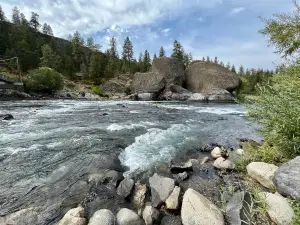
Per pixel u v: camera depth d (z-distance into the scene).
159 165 5.66
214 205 3.52
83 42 97.69
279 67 4.96
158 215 3.49
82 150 6.56
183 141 8.02
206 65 51.69
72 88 50.00
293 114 4.10
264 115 5.02
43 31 95.25
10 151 6.32
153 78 47.03
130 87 52.47
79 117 13.28
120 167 5.48
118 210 3.75
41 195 4.08
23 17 86.31
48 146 6.88
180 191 4.06
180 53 68.38
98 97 43.25
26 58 50.97
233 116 15.69
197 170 5.47
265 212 3.21
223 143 8.02
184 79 52.06
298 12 4.21
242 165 5.30
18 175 4.84
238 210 3.25
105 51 93.88
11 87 31.41
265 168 4.54
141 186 4.42
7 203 3.77
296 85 4.27
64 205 3.80
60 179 4.71
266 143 5.79
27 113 14.66
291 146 4.35
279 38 4.52
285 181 3.48
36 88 36.31
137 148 6.95
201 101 38.66
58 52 69.69
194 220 3.17
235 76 47.81
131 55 83.12
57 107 19.78
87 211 3.67
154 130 9.62
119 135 8.53
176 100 41.69
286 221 2.86
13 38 58.47
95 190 4.33
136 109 19.62
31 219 3.37
